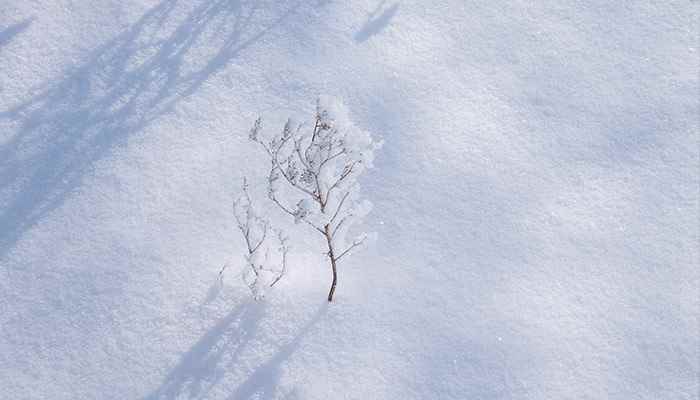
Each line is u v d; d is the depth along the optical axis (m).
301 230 4.28
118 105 4.87
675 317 4.04
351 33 5.42
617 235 4.38
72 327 3.80
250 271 4.01
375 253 4.20
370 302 3.97
